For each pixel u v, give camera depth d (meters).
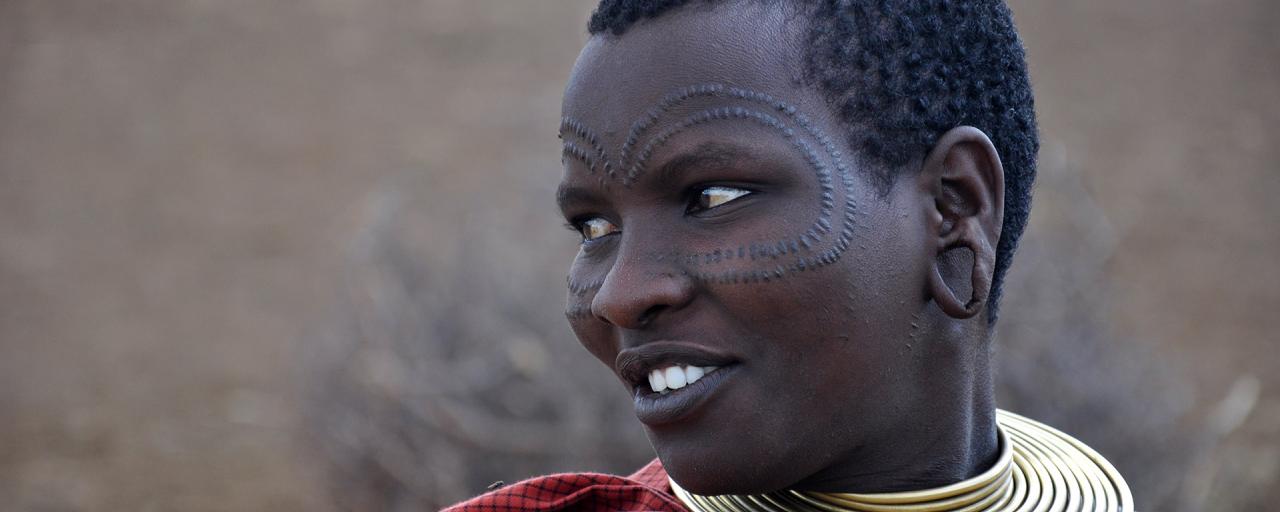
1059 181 7.13
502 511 2.90
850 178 2.47
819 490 2.76
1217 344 10.76
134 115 17.81
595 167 2.52
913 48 2.57
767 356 2.46
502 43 20.08
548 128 11.32
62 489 9.45
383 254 6.84
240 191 15.55
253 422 10.50
